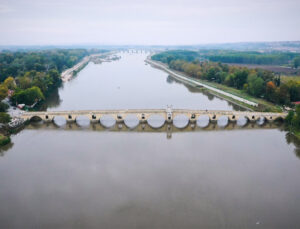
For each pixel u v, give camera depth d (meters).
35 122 198.12
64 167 134.25
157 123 198.88
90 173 128.50
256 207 105.56
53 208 105.00
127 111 194.38
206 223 97.44
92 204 107.12
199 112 194.62
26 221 98.50
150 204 107.12
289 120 190.00
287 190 116.31
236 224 97.00
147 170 131.12
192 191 114.94
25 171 130.62
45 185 119.19
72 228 95.44
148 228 95.19
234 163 138.75
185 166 135.38
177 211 103.44
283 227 95.50
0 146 157.50
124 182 121.12
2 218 100.12
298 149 156.75
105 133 179.25
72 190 115.56
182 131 183.62
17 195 112.62
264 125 196.00
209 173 128.75
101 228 95.31
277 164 138.75
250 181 122.62
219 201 108.88
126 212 102.94
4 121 171.62
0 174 128.12
